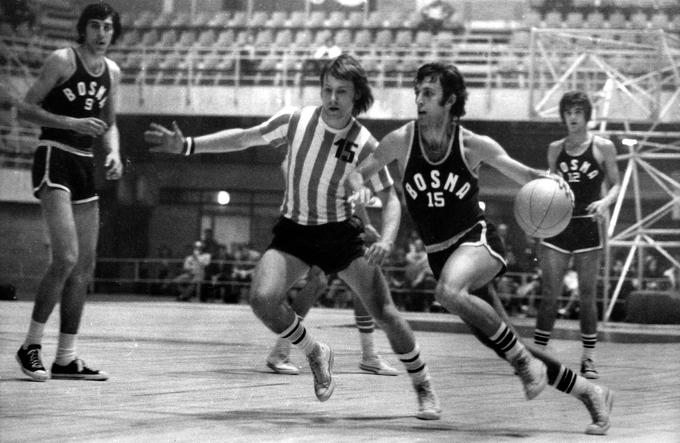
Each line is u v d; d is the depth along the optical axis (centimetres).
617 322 2302
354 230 607
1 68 3139
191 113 3131
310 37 3541
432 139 559
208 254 2973
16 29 3262
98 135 735
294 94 3106
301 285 2722
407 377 845
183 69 3294
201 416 568
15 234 3044
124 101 3156
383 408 629
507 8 3469
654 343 1515
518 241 3341
